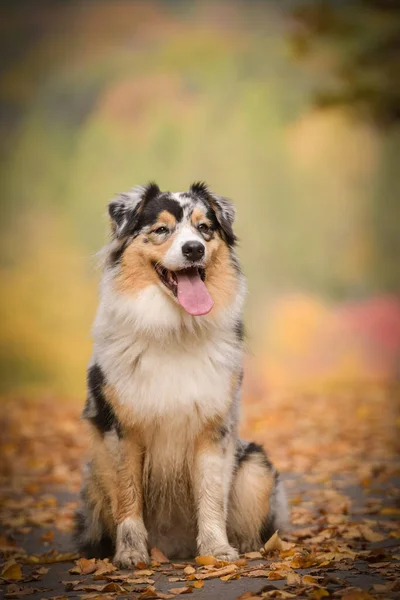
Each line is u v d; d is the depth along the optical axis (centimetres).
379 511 760
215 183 2908
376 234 2888
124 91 2975
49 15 3017
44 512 825
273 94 2900
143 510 598
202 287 570
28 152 2956
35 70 3003
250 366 2438
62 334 2686
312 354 2623
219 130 2916
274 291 2839
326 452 1132
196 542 607
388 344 2664
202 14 2980
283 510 639
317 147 2888
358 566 543
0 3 2980
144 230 584
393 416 1427
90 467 605
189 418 569
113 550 606
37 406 1731
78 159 2955
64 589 524
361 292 2864
